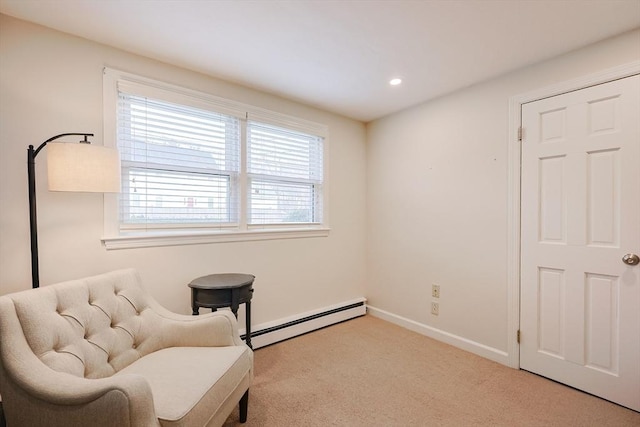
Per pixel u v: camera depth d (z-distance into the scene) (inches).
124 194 77.2
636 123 66.0
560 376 77.6
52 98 66.4
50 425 38.4
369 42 71.8
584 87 73.0
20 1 57.4
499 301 89.3
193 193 88.6
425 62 81.2
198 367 52.6
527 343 83.6
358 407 68.0
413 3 58.2
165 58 79.5
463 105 98.0
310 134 114.7
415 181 113.0
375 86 96.6
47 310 46.6
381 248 126.3
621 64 67.8
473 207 95.4
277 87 97.4
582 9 59.4
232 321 64.6
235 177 96.5
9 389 40.3
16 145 62.8
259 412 65.9
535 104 81.4
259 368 84.5
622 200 68.0
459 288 99.3
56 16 62.2
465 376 81.2
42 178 65.2
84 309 52.6
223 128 93.7
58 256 67.0
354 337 106.6
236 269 94.8
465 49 74.7
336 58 79.4
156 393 44.9
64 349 46.6
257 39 70.9
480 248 93.8
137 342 59.9
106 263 72.8
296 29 66.9
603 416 65.1
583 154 73.4
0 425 49.1
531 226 82.5
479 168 93.9
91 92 71.0
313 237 115.3
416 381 78.7
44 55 65.6
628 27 65.2
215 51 76.2
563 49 74.4
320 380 78.7
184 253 84.7
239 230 96.2
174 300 82.9
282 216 109.2
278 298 105.2
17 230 63.1
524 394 73.1
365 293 132.6
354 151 129.3
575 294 75.0
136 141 78.5
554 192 78.2
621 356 68.4
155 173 82.0
